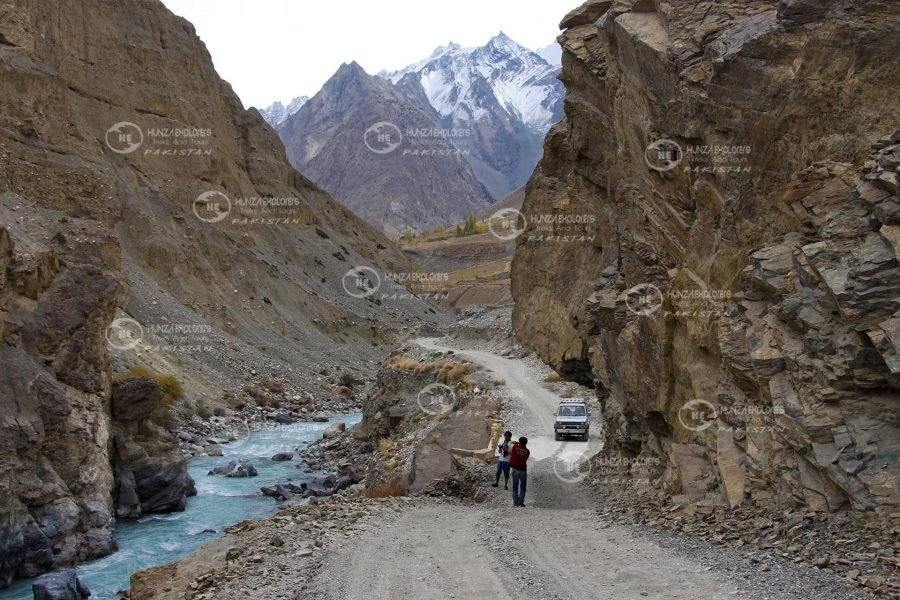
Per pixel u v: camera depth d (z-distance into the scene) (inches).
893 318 372.8
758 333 471.5
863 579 317.7
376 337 3686.0
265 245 3880.4
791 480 423.2
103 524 848.3
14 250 927.7
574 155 908.0
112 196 2544.3
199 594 390.9
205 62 4067.4
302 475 1291.8
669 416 628.1
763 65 510.3
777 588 324.5
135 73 3297.2
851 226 420.2
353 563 419.5
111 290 1039.0
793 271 457.1
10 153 2178.9
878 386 391.5
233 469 1284.4
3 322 868.6
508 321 2551.7
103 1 3245.6
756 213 510.3
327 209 5187.0
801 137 482.3
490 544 459.5
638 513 537.3
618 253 802.8
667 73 609.3
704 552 398.9
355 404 2464.3
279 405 2138.3
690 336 568.7
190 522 958.4
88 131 2856.8
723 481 485.7
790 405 426.0
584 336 925.2
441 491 724.7
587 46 837.8
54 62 2851.9
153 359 1893.5
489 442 954.7
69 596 660.1
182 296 2571.4
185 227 2977.4
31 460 793.6
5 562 709.3
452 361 1782.7
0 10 2437.3
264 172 4542.3
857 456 381.1
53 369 926.4
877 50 452.4
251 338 2709.2
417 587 366.6
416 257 6742.1
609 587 349.1
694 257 582.2
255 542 483.5
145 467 1005.8
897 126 439.5
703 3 610.5
